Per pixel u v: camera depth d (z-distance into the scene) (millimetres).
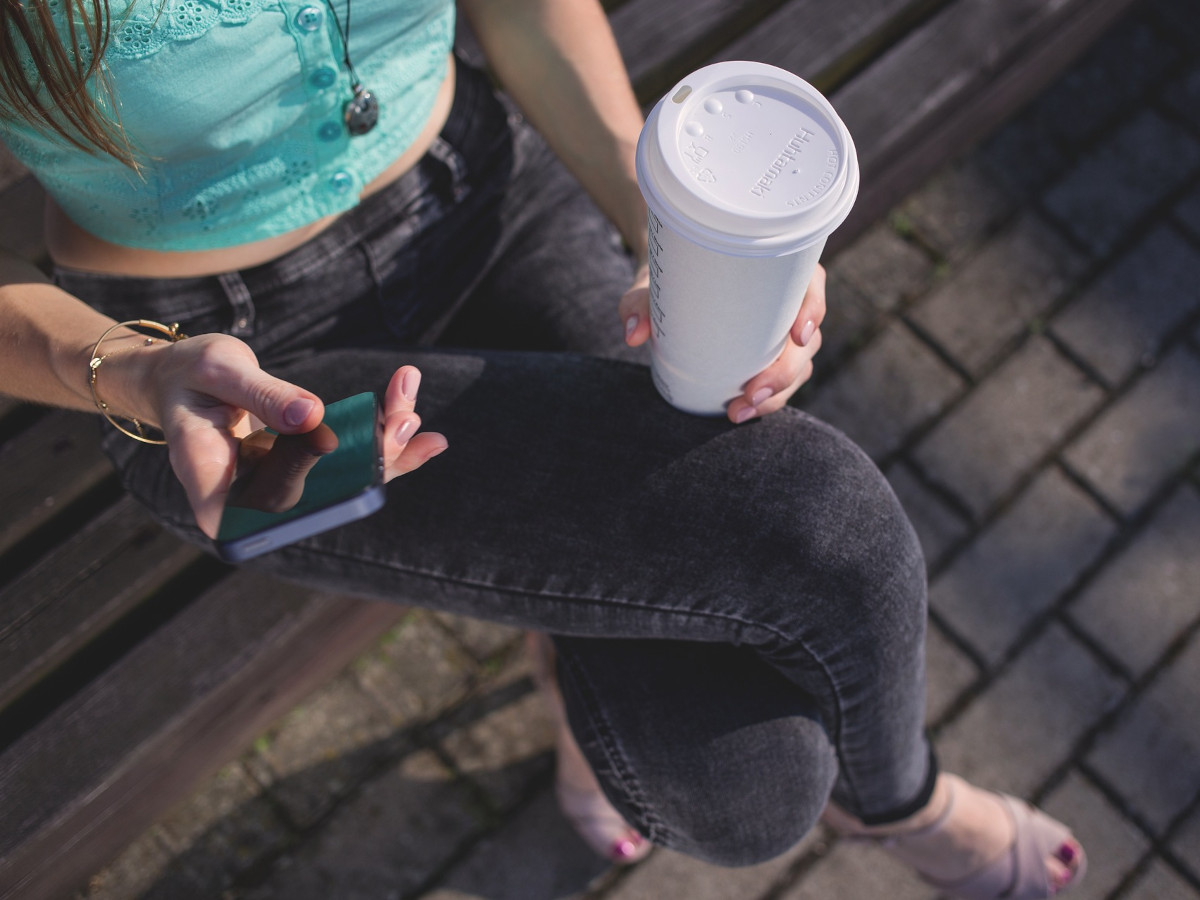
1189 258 2252
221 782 1782
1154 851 1783
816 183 681
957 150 2176
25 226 1508
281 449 761
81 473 1449
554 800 1794
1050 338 2162
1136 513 2021
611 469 940
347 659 1830
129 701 1428
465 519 963
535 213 1263
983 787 1814
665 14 1730
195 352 771
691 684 1039
